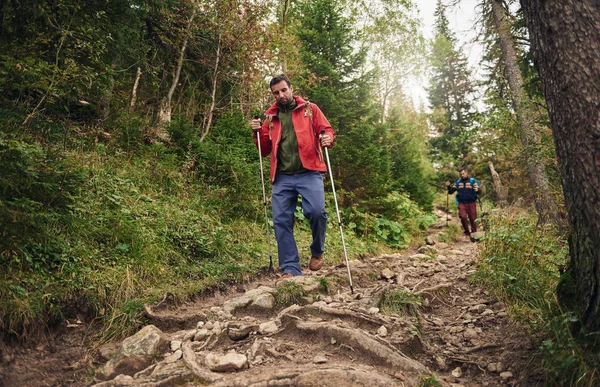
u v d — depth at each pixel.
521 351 2.42
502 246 4.38
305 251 5.68
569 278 2.47
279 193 3.90
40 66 4.14
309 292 3.54
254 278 4.37
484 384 2.25
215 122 8.43
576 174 2.14
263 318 3.12
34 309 2.62
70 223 3.53
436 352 2.62
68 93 4.73
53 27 4.92
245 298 3.30
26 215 2.93
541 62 2.33
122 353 2.35
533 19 2.35
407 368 2.26
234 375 2.15
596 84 2.08
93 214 3.93
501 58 9.43
